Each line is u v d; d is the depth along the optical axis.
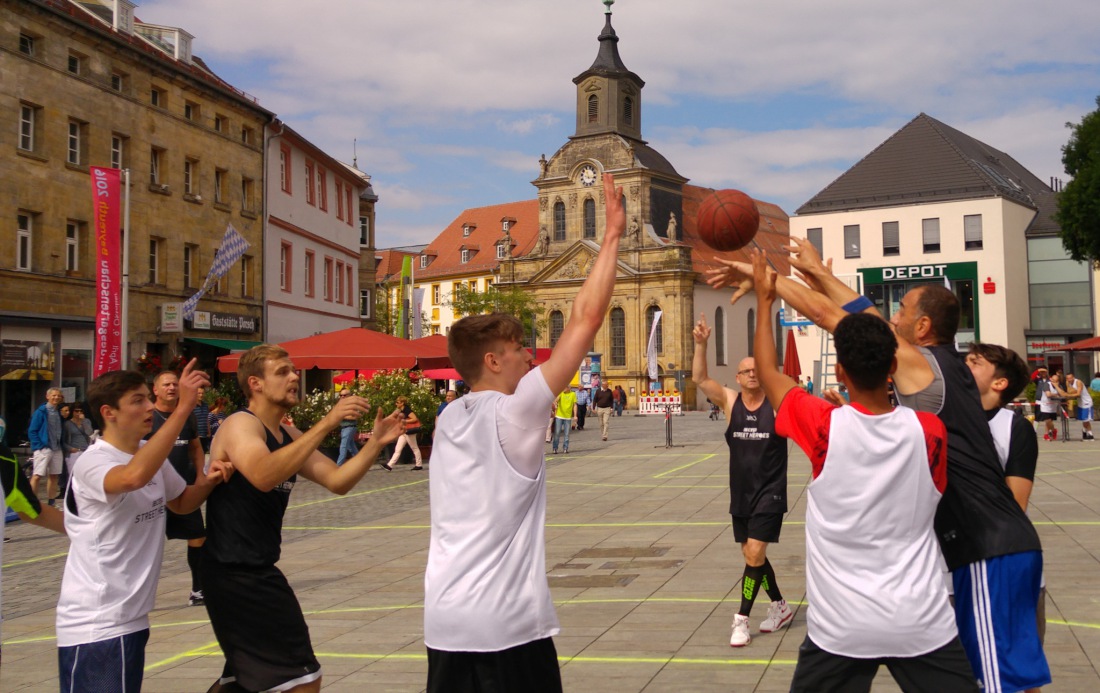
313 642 8.31
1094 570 10.11
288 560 12.88
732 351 84.62
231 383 32.12
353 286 53.91
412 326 48.62
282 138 43.62
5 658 8.14
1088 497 16.11
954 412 4.33
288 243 44.44
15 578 12.36
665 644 7.79
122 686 4.72
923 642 3.81
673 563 11.43
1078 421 38.16
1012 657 4.27
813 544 4.00
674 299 78.88
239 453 4.87
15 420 28.50
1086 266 59.81
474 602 3.80
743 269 4.56
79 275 31.09
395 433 5.02
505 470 3.86
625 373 80.19
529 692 3.85
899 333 4.64
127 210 26.75
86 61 31.44
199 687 7.12
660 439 36.47
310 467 5.11
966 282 59.22
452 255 107.88
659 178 83.06
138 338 33.84
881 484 3.86
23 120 29.33
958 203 59.28
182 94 36.41
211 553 4.97
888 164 62.66
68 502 4.80
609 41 83.62
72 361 30.42
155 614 9.74
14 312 28.14
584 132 83.44
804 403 4.05
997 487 4.35
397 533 15.14
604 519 15.52
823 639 3.95
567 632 8.28
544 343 84.25
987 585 4.29
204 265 37.66
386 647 8.07
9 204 28.27
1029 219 61.81
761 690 6.52
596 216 83.00
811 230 62.62
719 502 17.09
